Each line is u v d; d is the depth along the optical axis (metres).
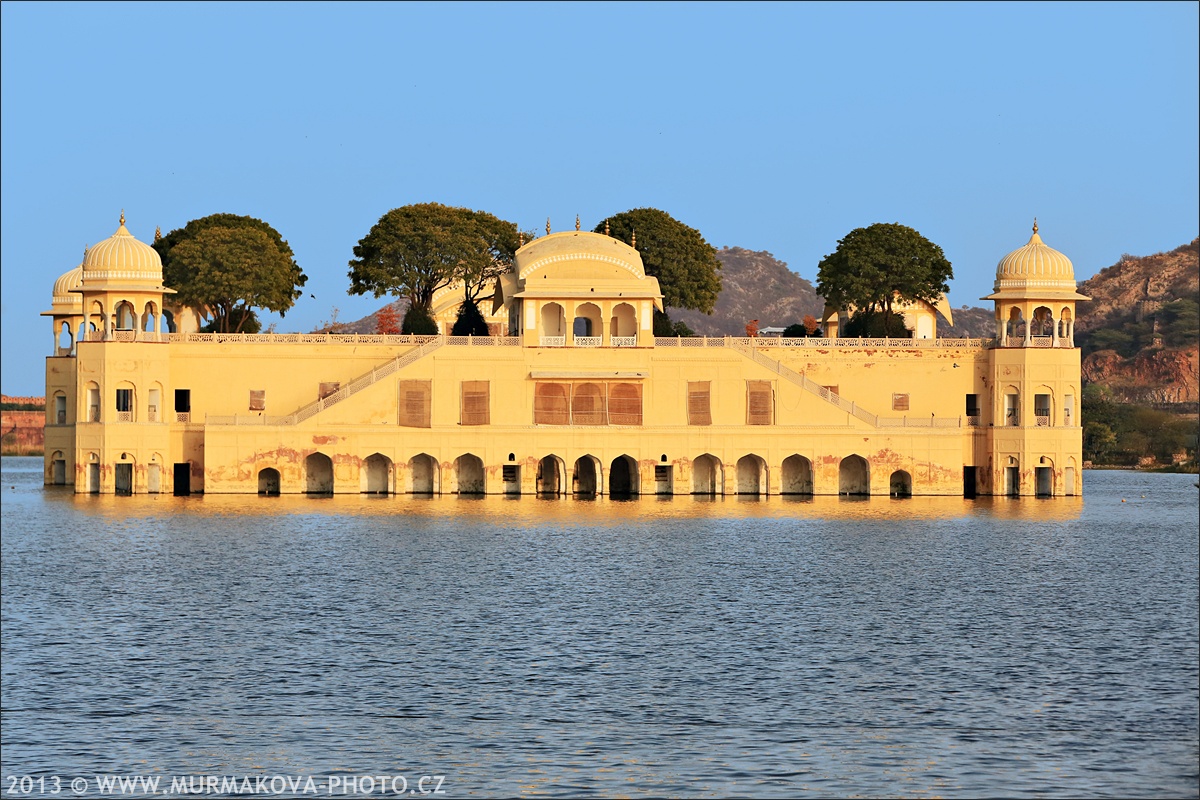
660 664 80.06
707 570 113.56
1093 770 62.31
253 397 170.75
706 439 169.75
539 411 169.12
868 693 74.06
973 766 62.78
